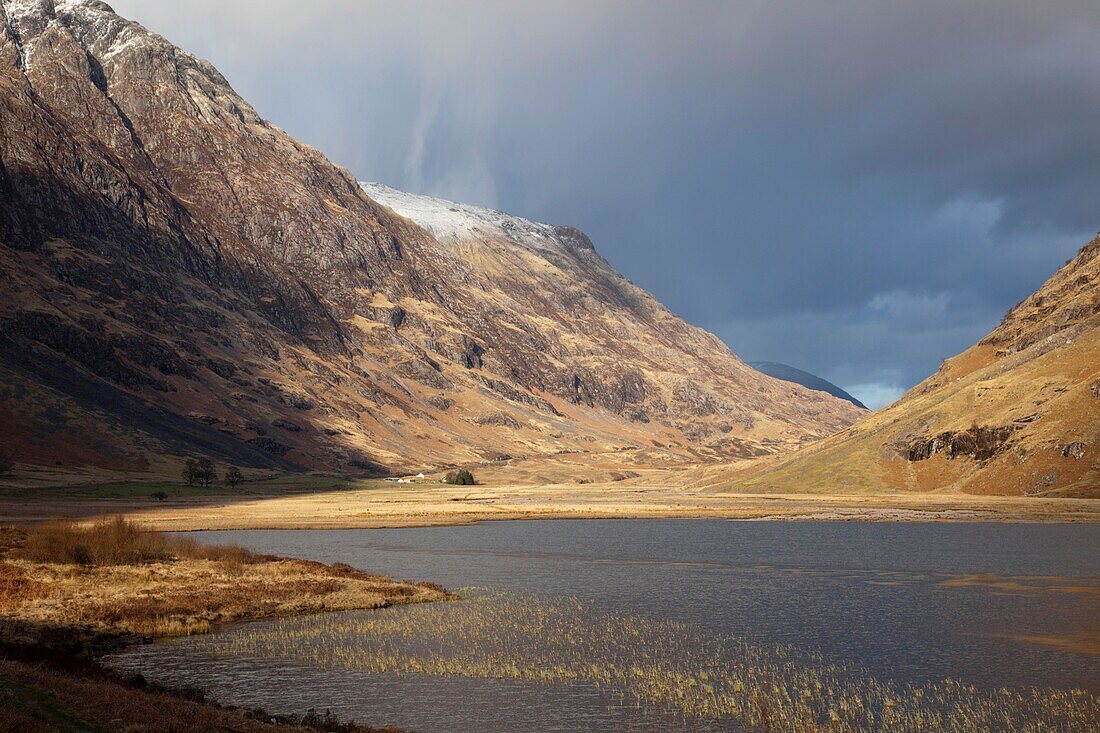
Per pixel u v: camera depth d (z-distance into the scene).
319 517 174.62
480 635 58.25
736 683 46.16
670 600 72.69
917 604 70.12
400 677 47.72
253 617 63.53
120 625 57.94
